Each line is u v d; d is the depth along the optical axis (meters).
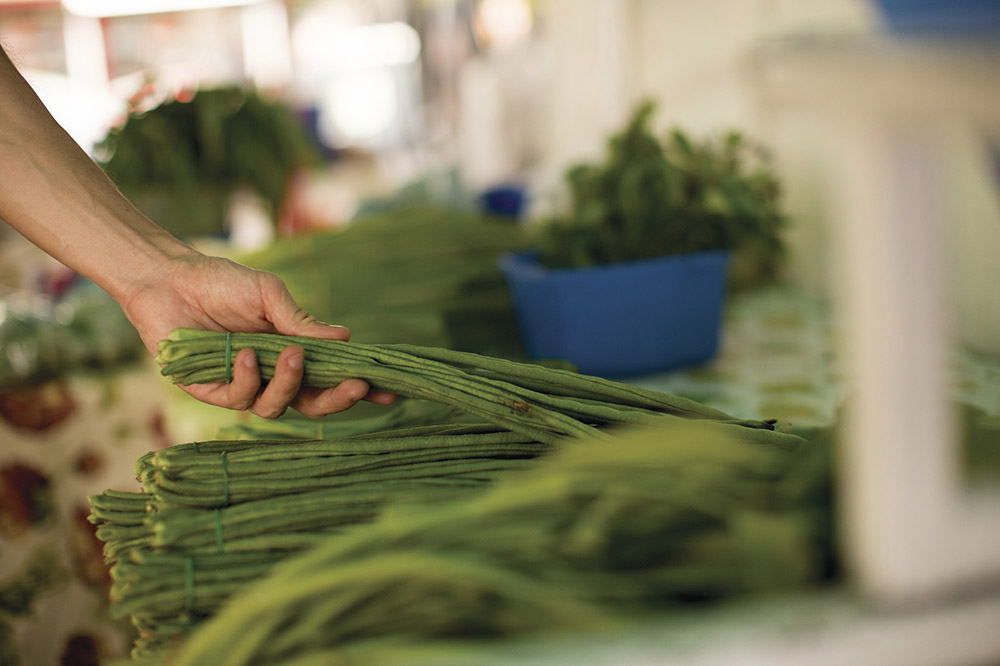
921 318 0.61
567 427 0.85
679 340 1.30
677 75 2.01
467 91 3.95
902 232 0.60
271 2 6.14
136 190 1.80
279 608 0.69
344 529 0.80
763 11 1.58
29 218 0.99
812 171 1.55
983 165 1.13
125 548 0.82
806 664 0.61
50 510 1.42
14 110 1.00
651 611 0.67
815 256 1.59
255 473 0.82
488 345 1.48
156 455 0.83
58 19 5.04
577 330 1.27
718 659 0.60
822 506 0.70
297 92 5.69
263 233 2.54
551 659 0.62
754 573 0.67
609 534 0.69
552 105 2.91
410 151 5.79
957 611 0.62
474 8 4.34
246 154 1.87
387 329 1.39
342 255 1.58
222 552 0.78
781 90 0.64
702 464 0.71
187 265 0.98
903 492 0.61
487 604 0.68
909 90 0.54
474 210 2.40
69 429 1.43
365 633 0.69
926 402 0.61
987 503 0.63
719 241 1.36
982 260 1.18
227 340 0.89
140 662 0.76
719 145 1.61
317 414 0.91
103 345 1.48
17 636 1.40
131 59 5.31
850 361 0.64
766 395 1.21
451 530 0.70
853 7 1.35
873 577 0.63
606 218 1.37
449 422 0.98
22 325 1.44
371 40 6.95
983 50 0.50
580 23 2.47
